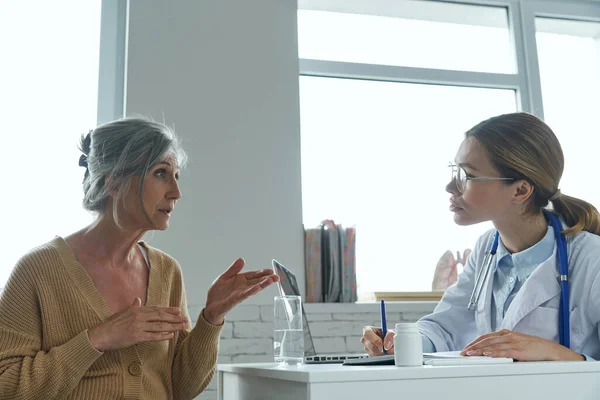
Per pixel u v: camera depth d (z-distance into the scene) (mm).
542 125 1816
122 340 1413
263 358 2631
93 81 2850
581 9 3490
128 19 2764
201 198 2695
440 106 3275
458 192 1882
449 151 3242
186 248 2643
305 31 3182
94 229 1625
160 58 2764
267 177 2791
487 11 3402
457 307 2027
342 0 3174
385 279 3051
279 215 2775
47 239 2680
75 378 1403
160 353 1646
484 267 1960
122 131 1590
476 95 3330
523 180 1781
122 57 2889
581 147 3418
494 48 3400
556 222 1763
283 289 1723
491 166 1810
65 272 1535
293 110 2881
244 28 2889
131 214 1566
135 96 2709
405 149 3191
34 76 2785
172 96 2748
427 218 3150
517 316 1700
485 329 1889
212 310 1685
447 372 1184
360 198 3100
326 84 3158
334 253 2801
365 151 3146
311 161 3076
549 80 3457
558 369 1252
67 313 1509
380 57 3254
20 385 1382
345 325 2744
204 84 2793
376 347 1695
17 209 2668
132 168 1552
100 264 1612
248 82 2848
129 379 1532
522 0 3408
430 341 1937
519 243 1844
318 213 3041
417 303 2840
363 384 1133
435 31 3346
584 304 1636
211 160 2738
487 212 1826
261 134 2820
